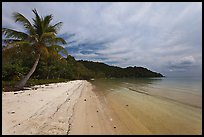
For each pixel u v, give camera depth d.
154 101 14.47
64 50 22.66
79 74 89.62
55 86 25.23
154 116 9.36
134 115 9.50
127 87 31.64
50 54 22.31
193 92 22.23
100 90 24.72
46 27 21.45
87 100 14.12
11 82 24.55
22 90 17.83
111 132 6.77
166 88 29.03
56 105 10.56
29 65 34.97
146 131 7.00
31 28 20.23
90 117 8.66
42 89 19.59
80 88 26.66
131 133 6.74
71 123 7.47
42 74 38.94
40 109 9.15
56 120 7.62
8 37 19.75
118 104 12.80
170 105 12.69
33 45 20.59
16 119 7.20
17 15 19.20
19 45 19.44
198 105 12.76
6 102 10.45
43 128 6.55
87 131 6.71
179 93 20.94
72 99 13.74
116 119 8.58
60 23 22.39
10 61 31.02
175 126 7.67
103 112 9.96
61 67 55.44
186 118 9.04
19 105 9.72
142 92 22.03
